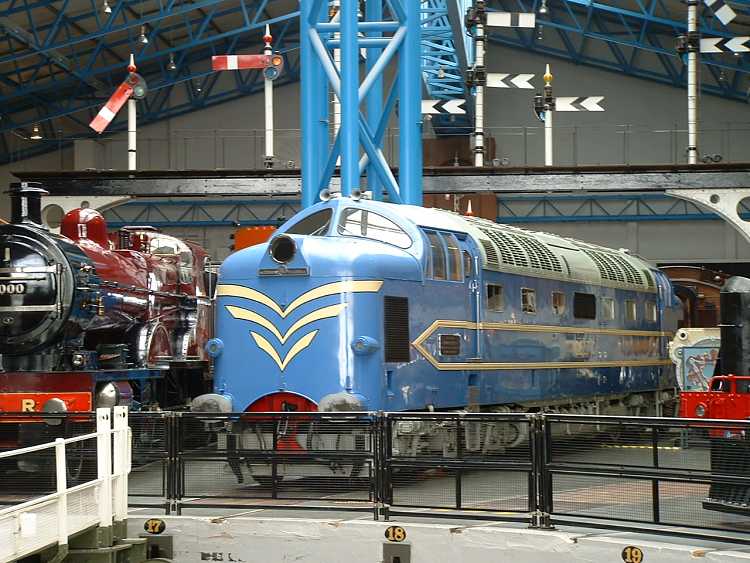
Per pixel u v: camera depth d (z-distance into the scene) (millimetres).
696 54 26391
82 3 35625
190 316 20891
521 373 18406
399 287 15352
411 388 15477
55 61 37375
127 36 39500
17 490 12797
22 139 44344
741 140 43031
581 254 21938
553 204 44062
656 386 25156
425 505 12203
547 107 27828
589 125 44000
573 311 20578
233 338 15430
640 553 10680
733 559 10133
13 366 16453
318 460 12547
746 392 12867
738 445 10617
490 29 43906
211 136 45562
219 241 44969
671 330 26312
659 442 11047
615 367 22578
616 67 43656
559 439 11641
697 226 43188
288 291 15109
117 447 12438
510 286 18188
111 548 11914
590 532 11359
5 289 16188
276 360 15078
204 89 45469
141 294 18719
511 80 26453
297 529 12117
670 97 43688
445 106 26219
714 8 25500
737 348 13109
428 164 42125
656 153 43594
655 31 41875
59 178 24875
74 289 16266
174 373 19906
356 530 11953
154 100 45344
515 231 19906
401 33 19891
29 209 16797
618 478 11297
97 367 17047
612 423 11289
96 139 44938
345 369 14750
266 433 12742
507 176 24891
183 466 12898
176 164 45438
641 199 43562
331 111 31969
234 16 42281
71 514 11352
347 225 16094
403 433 12398
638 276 24484
